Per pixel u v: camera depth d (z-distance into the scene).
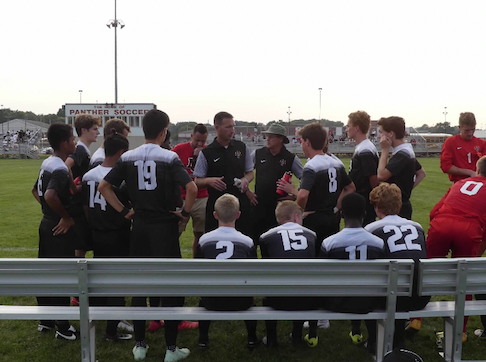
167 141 4.80
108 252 3.29
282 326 3.62
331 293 2.54
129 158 2.88
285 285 2.51
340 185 3.53
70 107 29.36
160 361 2.96
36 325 3.58
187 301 4.26
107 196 2.92
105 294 2.49
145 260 2.45
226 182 3.93
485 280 2.66
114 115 29.48
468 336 3.37
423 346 3.20
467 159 4.63
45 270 2.44
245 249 2.81
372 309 2.67
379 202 2.99
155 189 2.86
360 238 2.73
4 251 5.91
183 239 6.84
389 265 2.54
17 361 2.97
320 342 3.27
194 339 3.33
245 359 3.00
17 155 29.39
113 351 3.10
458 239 3.15
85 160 3.80
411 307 2.73
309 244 2.90
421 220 8.09
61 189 3.08
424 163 22.78
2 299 4.32
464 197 3.21
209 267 2.47
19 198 11.00
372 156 3.78
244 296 2.56
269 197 4.08
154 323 3.46
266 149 4.15
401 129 3.75
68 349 3.13
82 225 3.70
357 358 3.01
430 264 2.55
